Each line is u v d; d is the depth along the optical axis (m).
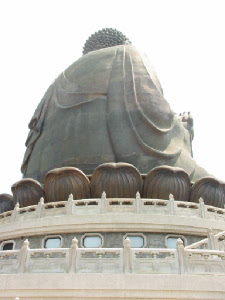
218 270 14.94
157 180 26.69
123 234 22.56
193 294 14.12
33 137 34.41
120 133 30.56
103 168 26.38
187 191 27.38
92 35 44.00
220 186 28.08
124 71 33.66
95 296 14.34
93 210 23.44
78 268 15.27
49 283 14.66
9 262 15.96
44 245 22.81
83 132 30.89
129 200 23.94
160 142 30.95
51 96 35.06
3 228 24.28
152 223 22.56
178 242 15.44
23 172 34.59
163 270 14.95
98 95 32.56
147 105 31.61
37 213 24.12
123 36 44.00
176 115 34.81
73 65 36.50
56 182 26.69
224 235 18.14
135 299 14.22
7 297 14.66
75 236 22.64
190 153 34.47
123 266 15.09
